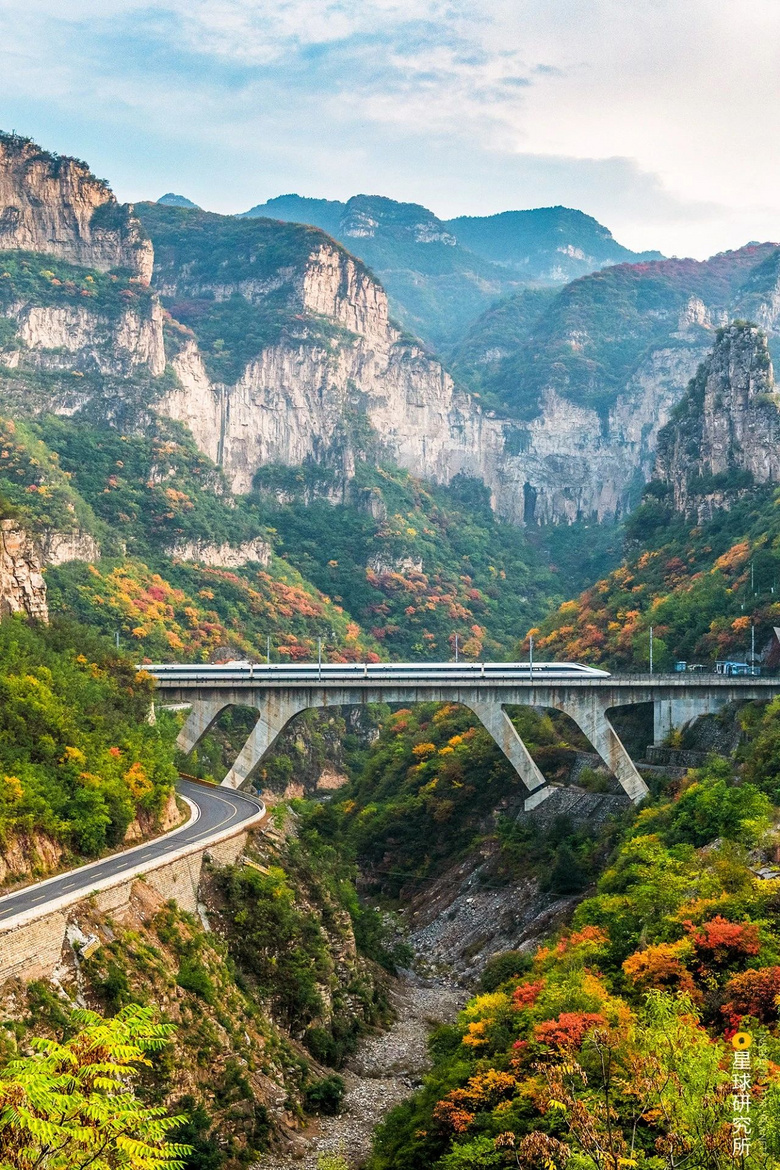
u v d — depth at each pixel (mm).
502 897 173875
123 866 106375
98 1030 53938
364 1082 113125
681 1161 58875
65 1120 50969
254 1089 97938
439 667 193875
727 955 91000
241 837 128000
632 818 171000
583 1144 58031
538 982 107875
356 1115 105000
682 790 166500
